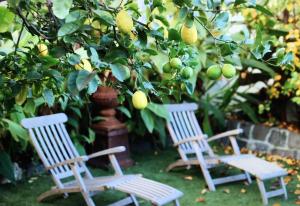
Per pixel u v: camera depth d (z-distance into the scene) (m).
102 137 4.55
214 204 3.48
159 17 1.28
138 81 1.26
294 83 4.39
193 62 1.38
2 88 1.35
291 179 4.07
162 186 3.17
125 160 4.61
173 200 3.08
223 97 5.57
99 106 4.63
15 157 4.32
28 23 1.19
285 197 3.56
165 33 1.34
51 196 3.73
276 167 3.62
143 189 3.09
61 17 1.01
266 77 5.21
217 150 5.31
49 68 1.30
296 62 4.28
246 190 3.82
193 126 4.53
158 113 4.36
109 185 3.09
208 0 1.17
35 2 1.30
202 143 4.34
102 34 1.20
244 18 4.89
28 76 1.23
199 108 5.50
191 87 1.35
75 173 3.19
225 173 4.36
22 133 3.81
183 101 5.41
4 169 3.82
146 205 3.48
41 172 4.43
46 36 1.22
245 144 5.28
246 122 5.34
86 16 1.12
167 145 5.56
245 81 5.35
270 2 4.76
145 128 5.05
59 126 3.79
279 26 4.86
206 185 3.98
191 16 1.11
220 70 1.28
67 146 3.74
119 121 4.77
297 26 4.63
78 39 1.16
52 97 1.35
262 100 5.51
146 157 5.07
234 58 4.48
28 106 1.46
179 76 1.34
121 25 1.08
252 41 1.33
